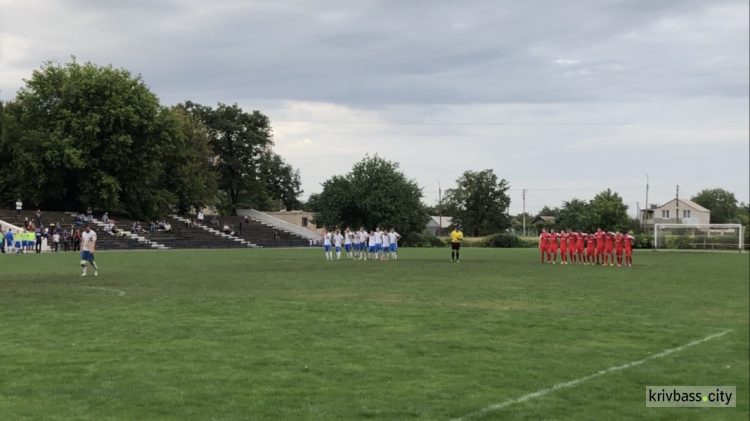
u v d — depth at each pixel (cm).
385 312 1758
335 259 4862
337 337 1380
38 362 1127
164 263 4103
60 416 833
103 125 7444
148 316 1662
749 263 4650
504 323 1589
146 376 1036
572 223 11306
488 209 12312
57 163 7075
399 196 9094
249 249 7106
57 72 7456
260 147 10244
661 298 2195
